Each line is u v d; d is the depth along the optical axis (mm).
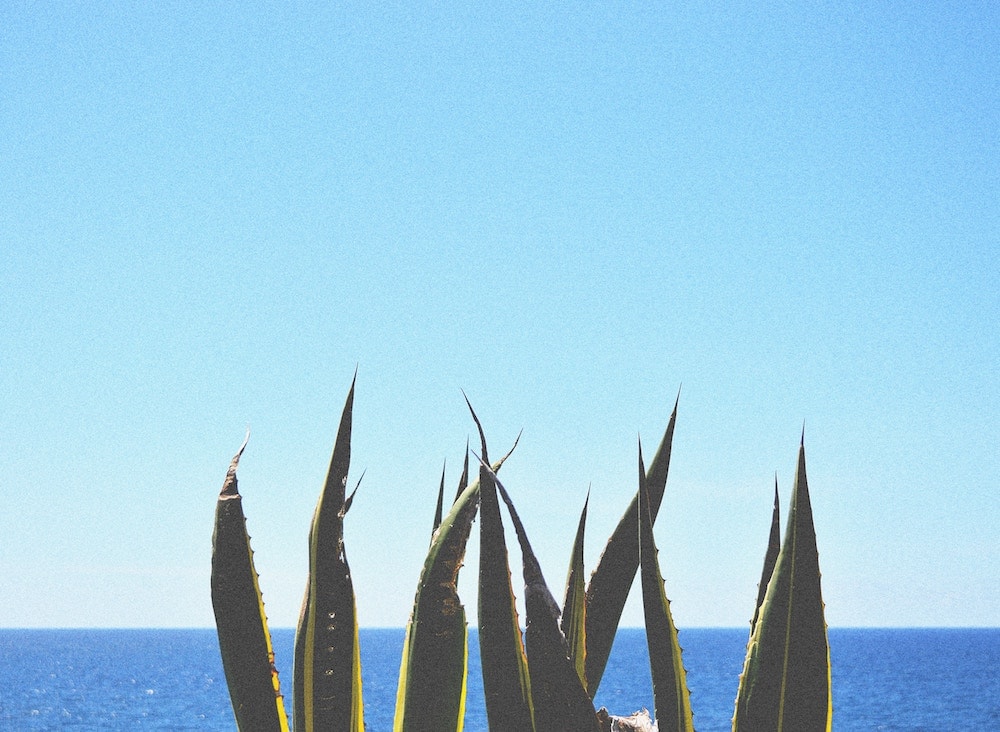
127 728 59094
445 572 2025
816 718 1949
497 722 1865
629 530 2508
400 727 2129
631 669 110562
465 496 2064
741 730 1976
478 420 1968
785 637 1972
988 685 85438
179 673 119062
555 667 1860
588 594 2490
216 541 2121
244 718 2076
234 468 2162
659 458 2520
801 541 1986
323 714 2066
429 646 1996
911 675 99562
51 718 65188
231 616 2090
